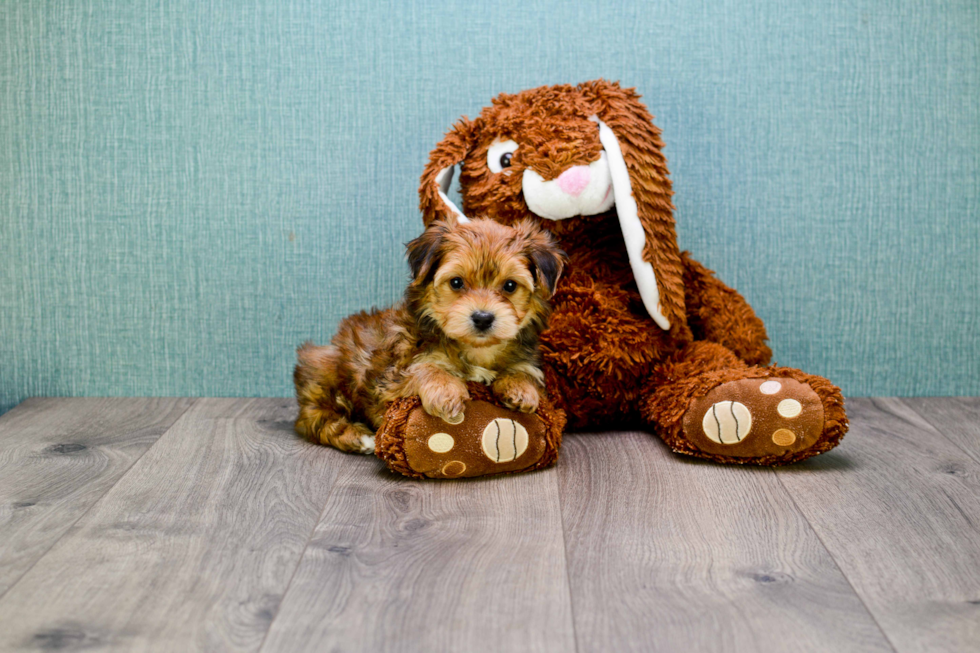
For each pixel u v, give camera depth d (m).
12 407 2.71
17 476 1.99
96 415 2.51
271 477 1.99
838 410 1.99
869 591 1.43
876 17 2.54
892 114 2.58
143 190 2.62
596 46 2.55
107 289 2.66
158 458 2.12
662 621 1.34
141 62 2.55
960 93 2.57
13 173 2.60
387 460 1.94
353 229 2.64
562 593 1.43
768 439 1.99
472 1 2.54
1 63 2.55
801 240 2.64
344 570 1.51
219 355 2.71
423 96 2.58
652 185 2.21
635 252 2.17
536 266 1.91
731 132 2.59
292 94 2.58
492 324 1.81
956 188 2.61
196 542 1.62
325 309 2.68
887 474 2.00
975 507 1.80
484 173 2.26
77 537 1.64
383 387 2.01
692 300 2.44
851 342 2.70
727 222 2.63
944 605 1.39
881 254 2.65
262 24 2.54
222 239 2.64
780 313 2.68
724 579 1.48
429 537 1.65
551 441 2.00
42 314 2.67
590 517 1.74
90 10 2.53
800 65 2.56
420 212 2.54
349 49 2.56
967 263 2.65
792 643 1.28
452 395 1.87
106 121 2.58
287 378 2.72
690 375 2.19
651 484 1.93
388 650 1.26
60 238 2.63
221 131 2.59
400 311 2.08
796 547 1.60
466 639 1.29
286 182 2.62
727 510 1.78
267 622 1.33
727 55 2.56
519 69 2.57
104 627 1.32
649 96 2.57
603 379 2.27
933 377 2.71
